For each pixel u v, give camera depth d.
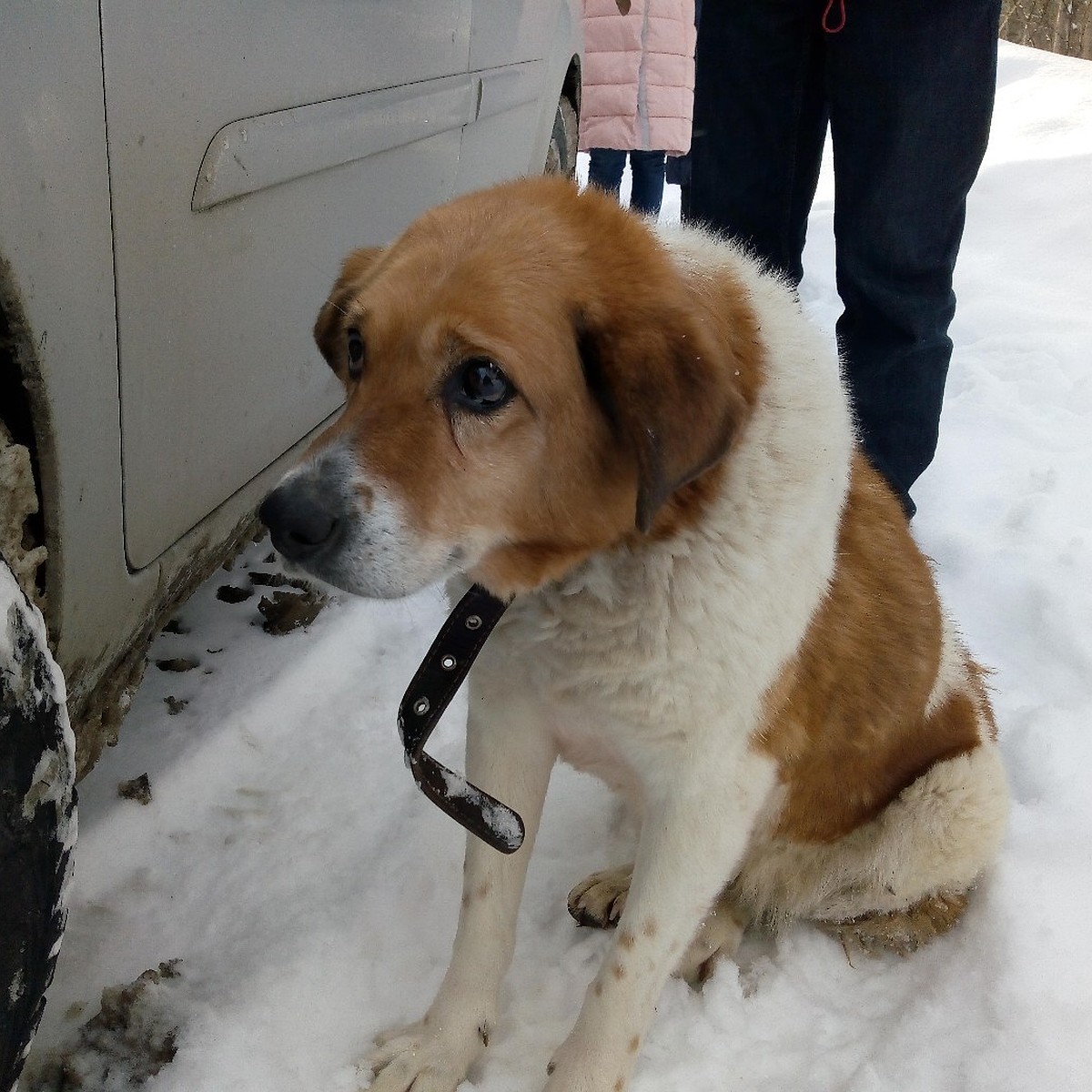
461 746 0.96
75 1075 0.65
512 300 0.57
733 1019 0.75
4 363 0.52
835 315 1.96
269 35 0.68
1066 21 5.24
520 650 0.67
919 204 1.11
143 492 0.64
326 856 0.84
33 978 0.51
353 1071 0.68
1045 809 0.90
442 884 0.83
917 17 1.03
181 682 0.99
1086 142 2.71
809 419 0.65
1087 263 2.21
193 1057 0.67
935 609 0.80
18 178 0.49
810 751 0.73
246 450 0.78
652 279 0.60
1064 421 1.60
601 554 0.63
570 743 0.73
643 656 0.63
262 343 0.76
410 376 0.58
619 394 0.58
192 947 0.75
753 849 0.80
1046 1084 0.69
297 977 0.73
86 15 0.52
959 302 2.07
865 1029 0.75
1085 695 1.06
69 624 0.60
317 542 0.57
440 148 1.06
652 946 0.66
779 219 1.28
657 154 2.40
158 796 0.86
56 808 0.51
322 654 1.04
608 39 2.28
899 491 1.20
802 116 1.23
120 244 0.57
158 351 0.63
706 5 1.20
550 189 0.64
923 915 0.82
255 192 0.71
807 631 0.67
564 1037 0.73
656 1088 0.69
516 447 0.59
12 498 0.53
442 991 0.71
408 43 0.92
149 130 0.58
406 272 0.59
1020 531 1.32
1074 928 0.78
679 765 0.66
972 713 0.84
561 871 0.87
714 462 0.58
